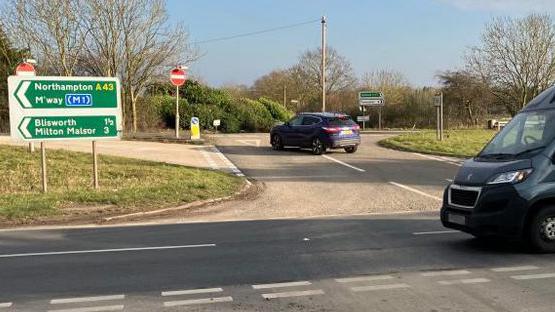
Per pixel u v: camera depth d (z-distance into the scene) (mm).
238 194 14617
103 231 10055
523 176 7430
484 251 7902
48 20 30078
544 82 43469
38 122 13648
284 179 17172
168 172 16578
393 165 20469
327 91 70000
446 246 8305
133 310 5516
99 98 14258
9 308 5625
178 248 8445
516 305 5504
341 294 5949
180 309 5527
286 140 24500
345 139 23625
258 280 6555
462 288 6105
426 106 52219
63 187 14203
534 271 6762
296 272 6898
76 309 5578
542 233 7492
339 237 9156
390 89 55875
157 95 38875
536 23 43312
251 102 44812
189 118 38875
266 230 9945
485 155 8336
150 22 32750
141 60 33000
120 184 14711
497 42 45219
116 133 14438
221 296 5938
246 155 22906
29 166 16281
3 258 7859
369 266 7148
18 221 11055
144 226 10594
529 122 8320
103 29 31516
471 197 7727
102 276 6832
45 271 7105
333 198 14070
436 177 17641
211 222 10992
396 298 5781
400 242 8656
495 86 46438
